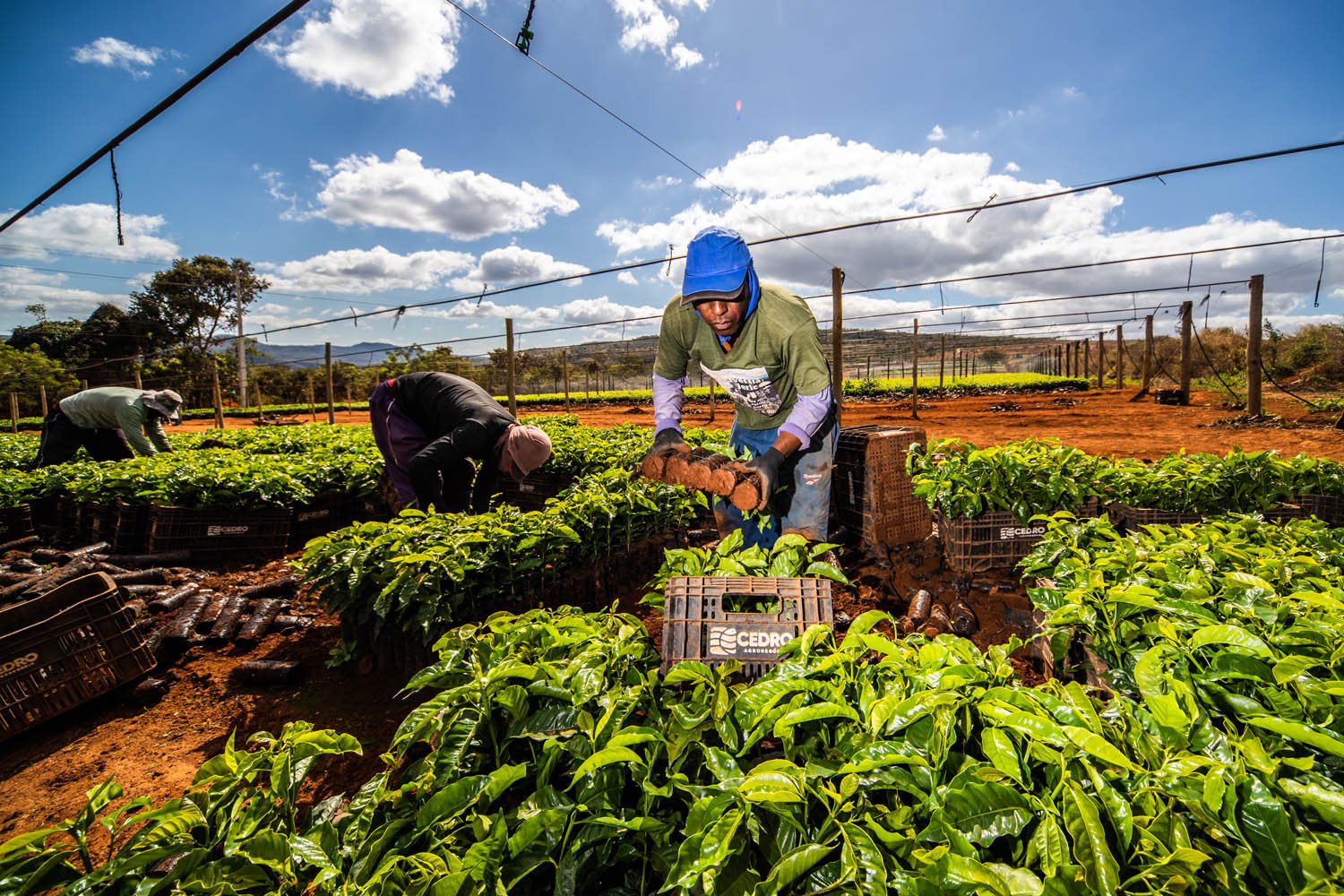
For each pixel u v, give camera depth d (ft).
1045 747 5.54
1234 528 12.33
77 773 11.48
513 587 14.20
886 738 6.17
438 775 6.37
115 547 24.40
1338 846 4.68
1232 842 5.08
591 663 7.52
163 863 5.64
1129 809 4.98
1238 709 6.28
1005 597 16.58
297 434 44.65
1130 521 17.78
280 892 5.16
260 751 6.79
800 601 8.68
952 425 62.34
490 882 5.08
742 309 11.58
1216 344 140.56
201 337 219.20
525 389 194.59
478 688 7.04
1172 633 7.38
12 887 5.30
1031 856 4.90
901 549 20.06
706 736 6.93
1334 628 7.16
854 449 20.31
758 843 5.32
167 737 12.59
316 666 15.10
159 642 15.49
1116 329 117.50
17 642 12.44
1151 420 57.57
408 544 13.66
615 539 17.65
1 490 27.66
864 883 4.75
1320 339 105.91
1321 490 17.51
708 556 10.59
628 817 5.86
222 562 23.86
